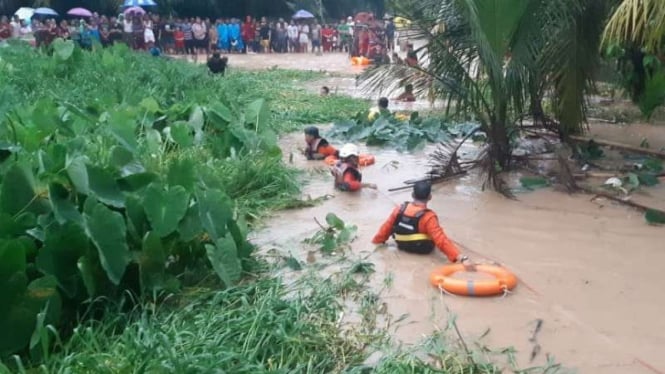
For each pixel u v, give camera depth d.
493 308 4.91
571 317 4.77
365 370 4.02
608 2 8.95
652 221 6.75
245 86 16.97
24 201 4.88
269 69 23.84
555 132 9.66
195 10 41.94
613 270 5.60
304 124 12.93
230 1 42.81
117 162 5.63
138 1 34.34
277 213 7.15
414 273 5.54
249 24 36.38
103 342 4.21
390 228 6.03
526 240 6.33
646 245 6.18
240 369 3.80
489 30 7.44
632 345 4.38
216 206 5.29
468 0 7.33
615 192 7.84
